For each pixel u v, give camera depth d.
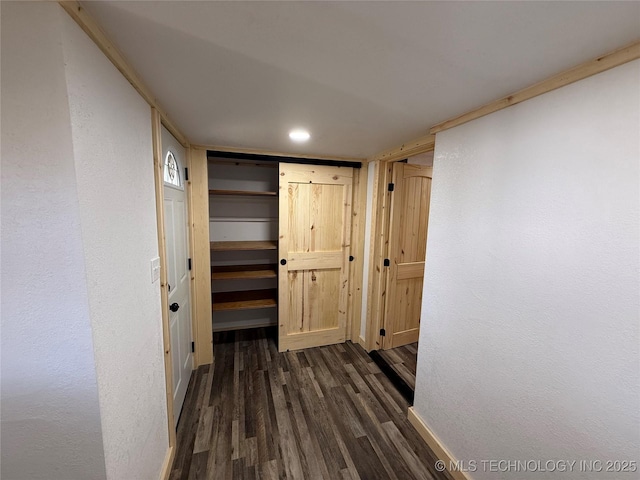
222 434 1.74
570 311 0.98
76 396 0.78
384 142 2.08
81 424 0.80
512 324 1.18
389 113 1.44
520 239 1.15
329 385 2.26
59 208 0.71
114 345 0.90
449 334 1.54
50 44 0.66
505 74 1.01
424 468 1.54
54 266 0.72
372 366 2.55
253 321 3.31
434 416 1.67
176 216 1.90
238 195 3.02
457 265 1.48
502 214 1.23
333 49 0.89
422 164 2.90
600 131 0.90
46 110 0.68
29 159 0.68
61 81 0.67
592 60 0.90
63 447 0.80
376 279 2.75
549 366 1.05
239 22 0.76
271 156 2.51
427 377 1.73
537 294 1.08
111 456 0.87
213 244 2.89
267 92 1.23
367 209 2.81
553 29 0.76
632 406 0.83
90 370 0.78
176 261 1.89
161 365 1.40
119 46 0.89
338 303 2.96
